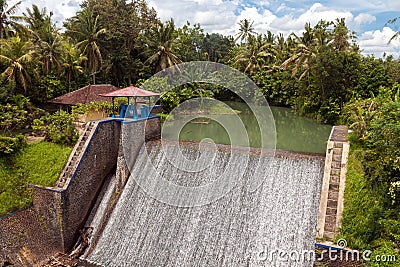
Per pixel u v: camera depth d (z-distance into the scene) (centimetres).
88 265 1670
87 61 4303
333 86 3684
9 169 1786
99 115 2366
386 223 1230
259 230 1602
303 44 4216
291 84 4528
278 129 3344
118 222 1848
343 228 1327
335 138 1762
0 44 2847
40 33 3750
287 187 1675
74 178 1775
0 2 3259
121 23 4500
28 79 2891
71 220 1761
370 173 1366
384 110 1401
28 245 1628
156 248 1692
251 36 5416
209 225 1683
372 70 3603
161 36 4225
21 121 2292
